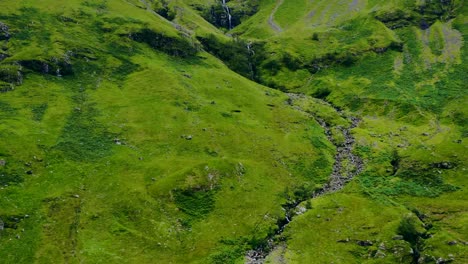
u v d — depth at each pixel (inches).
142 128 4990.2
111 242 3319.4
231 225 3641.7
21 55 5846.5
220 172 4170.8
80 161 4256.9
